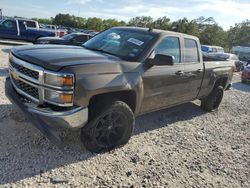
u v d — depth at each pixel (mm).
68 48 4352
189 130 5613
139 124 5488
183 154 4465
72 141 4223
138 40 4664
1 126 4320
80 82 3408
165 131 5352
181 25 62406
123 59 4270
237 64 21375
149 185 3471
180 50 5246
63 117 3391
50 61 3424
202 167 4133
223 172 4090
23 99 3766
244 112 7832
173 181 3645
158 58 4238
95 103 3795
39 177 3283
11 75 4043
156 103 4809
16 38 19516
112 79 3750
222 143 5195
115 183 3398
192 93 5855
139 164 3924
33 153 3748
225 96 9836
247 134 5922
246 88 13117
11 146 3820
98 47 4805
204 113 7055
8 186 3047
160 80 4645
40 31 20078
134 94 4199
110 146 4082
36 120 3426
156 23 63969
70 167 3582
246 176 4074
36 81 3459
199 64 5840
